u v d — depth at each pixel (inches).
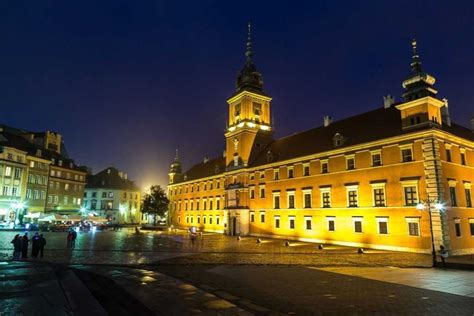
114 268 903.1
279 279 791.7
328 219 1875.0
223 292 639.1
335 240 1814.7
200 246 1640.0
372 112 1948.8
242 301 569.6
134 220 5251.0
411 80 1539.1
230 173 2800.2
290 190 2172.7
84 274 769.6
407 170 1510.8
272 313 501.7
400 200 1518.2
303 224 2044.8
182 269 936.9
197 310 485.7
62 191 3823.8
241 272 894.4
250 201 2568.9
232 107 2984.7
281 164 2284.7
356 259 1195.9
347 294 633.0
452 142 1546.5
